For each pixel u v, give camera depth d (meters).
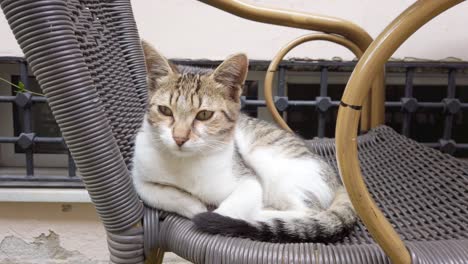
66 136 0.60
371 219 0.55
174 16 1.46
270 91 1.19
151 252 0.73
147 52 0.83
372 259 0.60
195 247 0.65
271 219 0.73
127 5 0.99
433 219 0.77
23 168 1.61
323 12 1.48
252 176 0.90
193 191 0.82
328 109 1.55
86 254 1.52
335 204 0.83
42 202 1.46
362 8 1.48
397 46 0.55
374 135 1.17
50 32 0.55
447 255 0.58
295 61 1.50
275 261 0.61
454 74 1.52
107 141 0.63
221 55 1.50
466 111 1.62
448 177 0.93
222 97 0.85
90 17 0.77
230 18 1.47
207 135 0.82
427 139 1.65
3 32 1.41
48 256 1.51
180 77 0.84
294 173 0.96
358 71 0.54
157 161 0.79
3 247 1.50
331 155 1.15
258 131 1.06
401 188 0.91
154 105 0.84
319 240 0.69
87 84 0.60
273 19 1.06
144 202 0.75
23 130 1.52
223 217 0.69
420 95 1.63
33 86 1.54
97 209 0.66
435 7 0.55
